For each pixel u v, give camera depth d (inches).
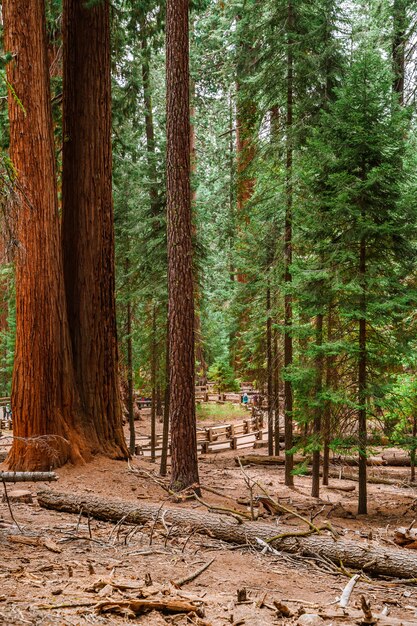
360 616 172.1
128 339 818.8
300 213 524.7
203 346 995.9
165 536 279.0
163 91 1157.1
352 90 476.1
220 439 1008.9
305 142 588.1
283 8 611.8
